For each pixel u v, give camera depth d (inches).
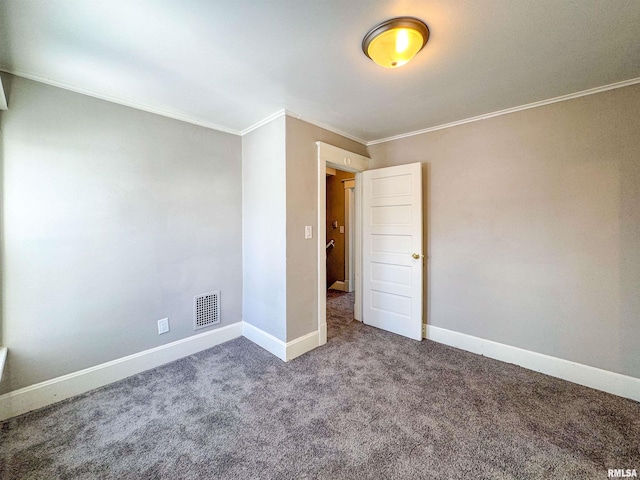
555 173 90.7
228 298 119.6
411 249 119.9
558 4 51.2
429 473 55.6
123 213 91.3
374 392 82.1
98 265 86.6
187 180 106.1
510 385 85.8
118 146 89.8
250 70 73.6
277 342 105.3
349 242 206.7
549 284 92.6
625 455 59.9
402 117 106.1
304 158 107.0
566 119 88.4
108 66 71.3
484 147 104.4
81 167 83.2
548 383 87.2
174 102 93.0
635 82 78.2
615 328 82.5
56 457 59.9
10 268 73.2
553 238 91.6
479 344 106.9
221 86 82.0
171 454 60.6
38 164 76.4
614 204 82.1
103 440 64.7
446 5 51.5
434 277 118.6
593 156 84.7
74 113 81.8
